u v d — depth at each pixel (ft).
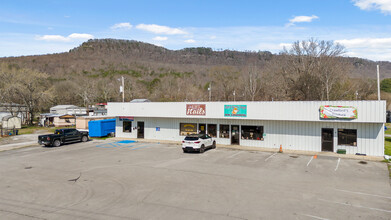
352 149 73.46
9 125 153.17
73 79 398.62
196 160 67.36
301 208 36.37
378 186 45.60
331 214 34.42
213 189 44.60
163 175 53.47
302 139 79.92
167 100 302.86
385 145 91.76
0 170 59.72
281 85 188.55
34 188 46.57
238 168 58.75
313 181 48.60
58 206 38.24
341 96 184.44
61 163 65.92
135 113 103.45
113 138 110.01
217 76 390.42
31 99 180.96
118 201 39.73
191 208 36.70
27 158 72.90
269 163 63.41
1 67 266.77
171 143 96.22
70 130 97.91
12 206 38.55
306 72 168.66
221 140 92.43
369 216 33.81
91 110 208.64
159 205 37.93
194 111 91.81
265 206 37.11
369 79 253.03
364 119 68.39
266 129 85.15
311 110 74.43
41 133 136.05
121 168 59.72
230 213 34.91
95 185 47.65
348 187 45.11
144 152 79.25
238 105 84.28
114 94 330.13
